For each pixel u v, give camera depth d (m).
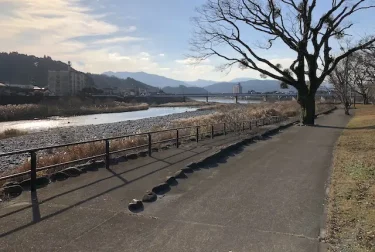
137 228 5.45
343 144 15.88
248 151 14.20
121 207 6.45
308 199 7.14
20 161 17.02
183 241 4.98
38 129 45.44
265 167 10.71
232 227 5.55
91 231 5.29
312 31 29.22
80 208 6.35
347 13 28.55
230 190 7.87
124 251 4.62
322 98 121.06
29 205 6.47
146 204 6.70
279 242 4.97
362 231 5.18
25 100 92.88
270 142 17.45
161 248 4.73
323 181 8.77
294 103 69.06
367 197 6.88
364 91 91.69
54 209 6.26
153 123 46.09
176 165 10.67
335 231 5.29
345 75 50.62
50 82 165.00
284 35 29.59
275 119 33.75
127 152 13.43
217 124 22.17
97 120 65.31
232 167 10.67
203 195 7.43
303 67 30.16
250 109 43.56
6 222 5.59
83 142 9.16
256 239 5.08
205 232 5.32
